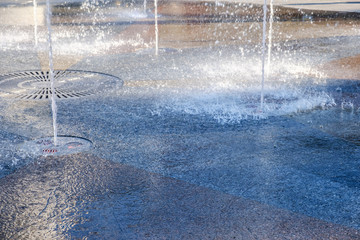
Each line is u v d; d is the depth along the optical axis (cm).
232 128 484
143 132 473
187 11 1523
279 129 480
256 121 504
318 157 410
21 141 449
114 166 392
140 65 773
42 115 526
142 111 538
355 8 1525
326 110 539
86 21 1297
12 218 312
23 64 777
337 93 607
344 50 888
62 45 951
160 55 852
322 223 304
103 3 1773
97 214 317
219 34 1084
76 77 696
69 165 393
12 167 389
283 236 288
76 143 443
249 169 386
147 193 345
